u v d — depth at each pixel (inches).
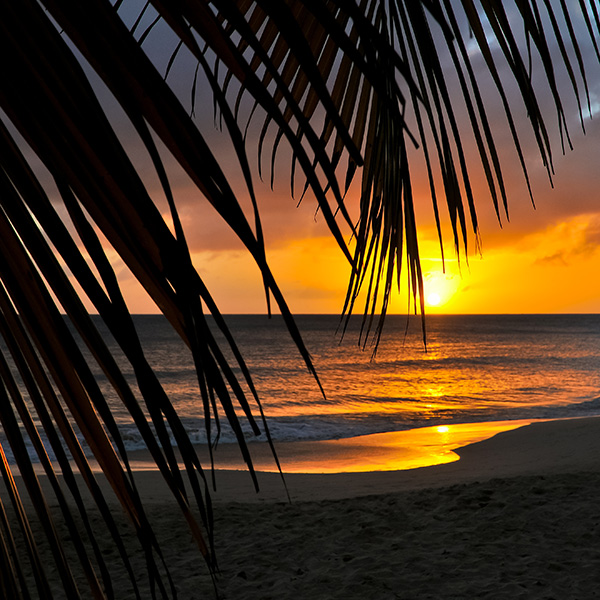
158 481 417.1
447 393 1216.8
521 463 478.3
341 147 35.5
